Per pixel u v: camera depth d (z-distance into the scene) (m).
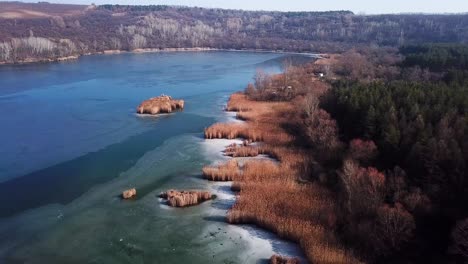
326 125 78.81
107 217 55.84
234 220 54.28
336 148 72.06
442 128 59.00
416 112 67.19
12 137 87.12
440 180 51.59
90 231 52.50
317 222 52.69
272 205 56.94
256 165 70.62
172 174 69.56
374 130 69.19
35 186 64.69
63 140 85.75
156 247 49.19
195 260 46.75
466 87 86.81
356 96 81.81
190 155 78.12
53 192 62.88
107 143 84.31
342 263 44.53
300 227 51.19
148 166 72.75
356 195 52.12
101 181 66.75
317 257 45.44
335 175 64.69
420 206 48.72
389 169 59.97
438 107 67.38
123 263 46.19
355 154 64.06
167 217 55.94
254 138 86.69
